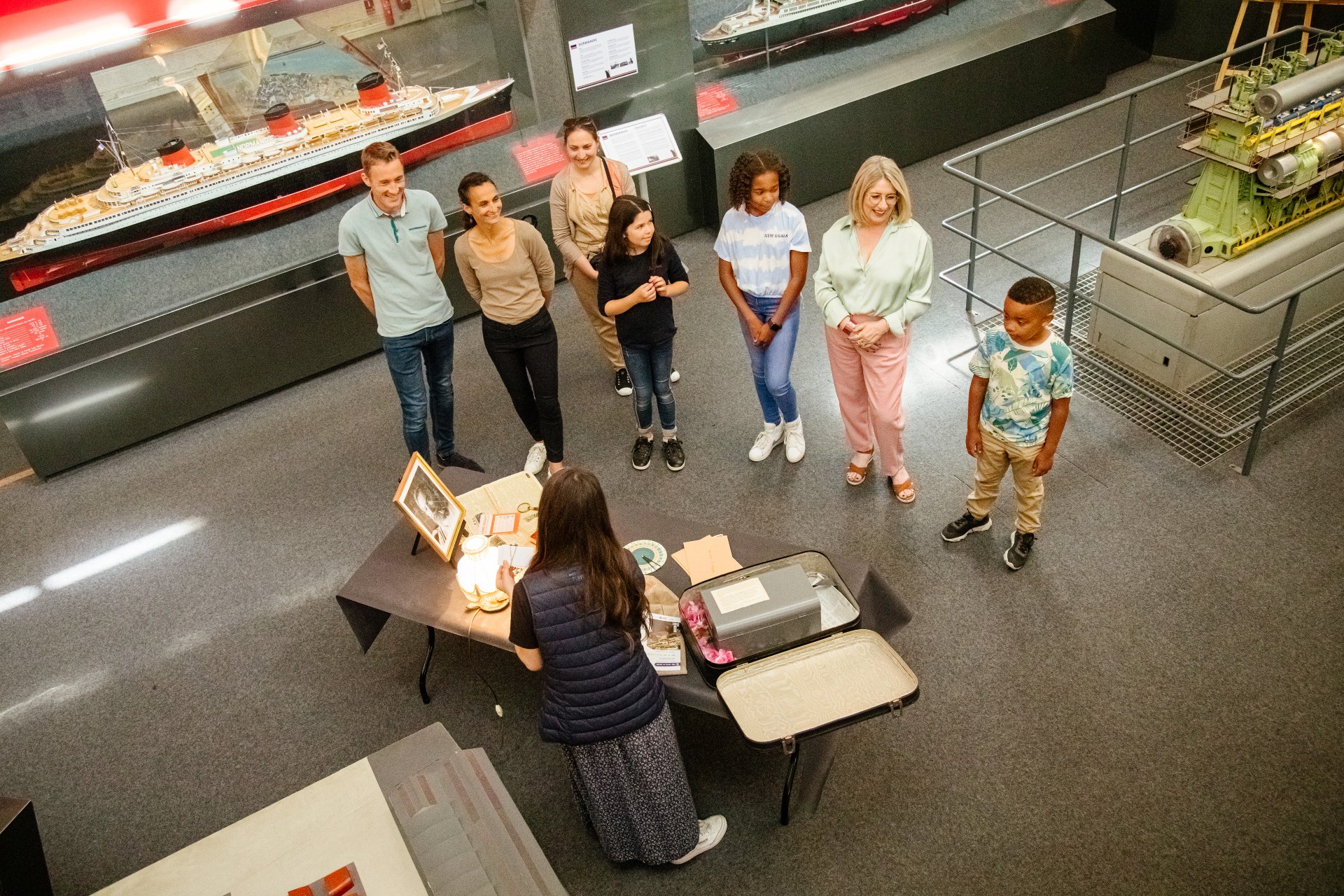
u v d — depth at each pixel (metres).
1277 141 4.14
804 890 2.82
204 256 4.91
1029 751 3.10
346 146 4.96
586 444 4.69
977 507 3.78
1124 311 4.55
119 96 4.39
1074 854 2.82
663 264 3.89
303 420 5.14
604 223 4.42
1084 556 3.74
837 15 6.07
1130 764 3.03
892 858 2.87
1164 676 3.27
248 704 3.64
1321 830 2.79
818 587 3.00
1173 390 4.46
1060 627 3.49
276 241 5.04
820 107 6.10
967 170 6.45
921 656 3.45
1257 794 2.90
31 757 3.55
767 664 2.73
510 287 3.94
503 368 4.17
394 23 4.81
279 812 2.42
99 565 4.38
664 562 3.14
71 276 4.65
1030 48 6.59
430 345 4.25
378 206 3.88
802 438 4.38
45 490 4.89
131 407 4.98
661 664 2.81
